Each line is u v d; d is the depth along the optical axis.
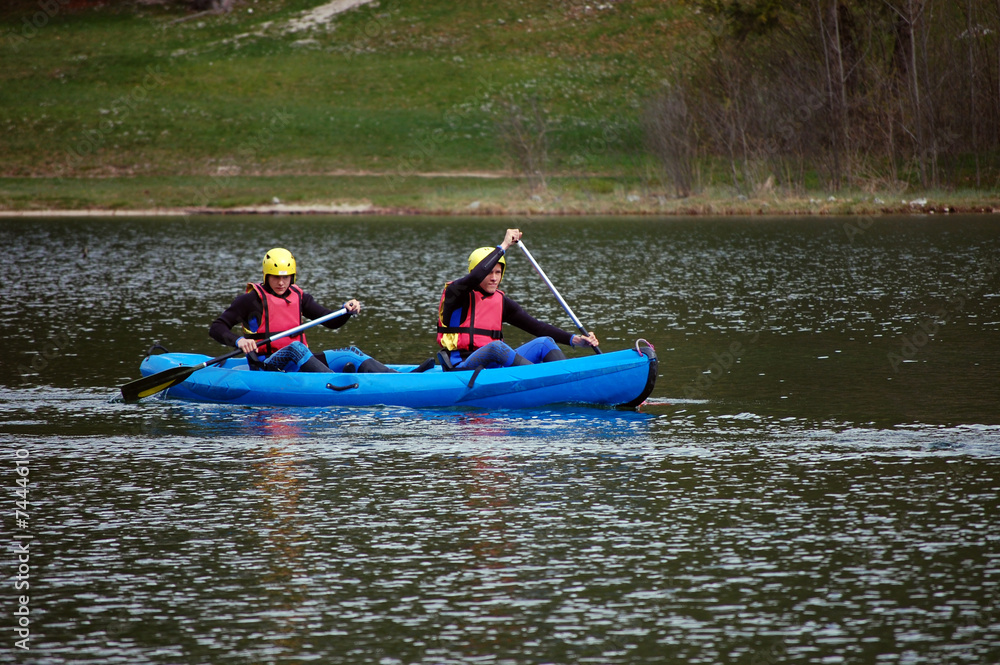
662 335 49.34
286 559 21.52
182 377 37.12
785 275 70.75
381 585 20.16
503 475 27.33
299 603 19.41
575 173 153.88
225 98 193.88
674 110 135.75
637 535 22.69
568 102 186.38
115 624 18.64
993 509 23.97
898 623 18.34
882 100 132.25
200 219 131.62
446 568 20.95
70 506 25.00
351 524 23.56
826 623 18.39
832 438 30.59
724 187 135.88
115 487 26.52
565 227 113.12
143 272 79.06
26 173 164.50
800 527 23.05
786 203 122.44
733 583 20.08
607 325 52.59
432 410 35.34
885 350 44.41
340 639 17.97
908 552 21.47
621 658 17.22
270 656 17.41
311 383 36.56
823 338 47.69
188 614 18.98
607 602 19.31
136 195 149.62
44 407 36.12
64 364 43.81
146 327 53.94
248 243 101.38
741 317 54.19
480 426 33.00
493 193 143.50
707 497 25.28
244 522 23.77
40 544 22.50
